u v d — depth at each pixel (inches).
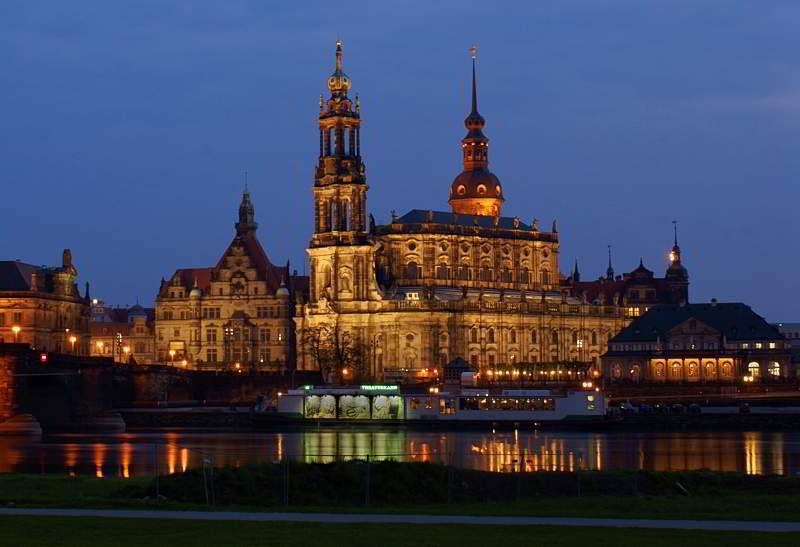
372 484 4288.9
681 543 3073.3
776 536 3176.7
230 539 3115.2
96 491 4377.5
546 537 3164.4
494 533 3225.9
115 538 3122.5
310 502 4185.5
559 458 7096.5
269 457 6943.9
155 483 4296.3
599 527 3336.6
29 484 4576.8
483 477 4527.6
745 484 4783.5
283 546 3026.6
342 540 3110.2
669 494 4606.3
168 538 3125.0
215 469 4392.2
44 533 3193.9
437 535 3189.0
